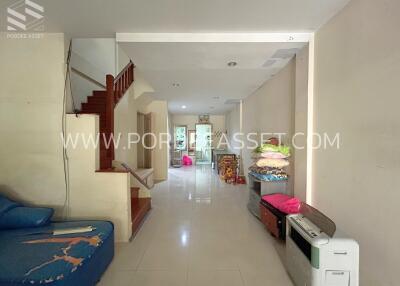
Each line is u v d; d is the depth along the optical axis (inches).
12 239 86.0
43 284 62.2
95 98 176.7
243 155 286.7
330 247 66.8
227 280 87.0
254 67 155.0
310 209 88.5
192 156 470.9
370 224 71.4
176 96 262.7
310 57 109.0
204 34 112.0
